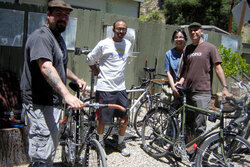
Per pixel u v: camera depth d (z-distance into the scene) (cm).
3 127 323
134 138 430
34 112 237
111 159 357
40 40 218
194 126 353
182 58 377
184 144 331
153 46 634
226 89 335
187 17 2017
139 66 621
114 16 569
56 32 236
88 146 258
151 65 639
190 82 357
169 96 383
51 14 229
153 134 388
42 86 233
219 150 308
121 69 353
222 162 304
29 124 242
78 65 544
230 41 761
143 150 392
